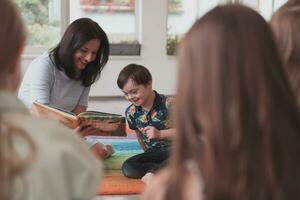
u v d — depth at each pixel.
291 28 1.11
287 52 1.09
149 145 2.51
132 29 4.65
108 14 4.59
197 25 0.76
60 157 0.76
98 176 0.83
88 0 4.54
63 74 2.46
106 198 2.09
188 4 4.63
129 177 2.27
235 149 0.71
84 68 2.49
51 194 0.75
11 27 0.77
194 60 0.74
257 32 0.73
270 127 0.72
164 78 4.63
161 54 4.60
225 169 0.72
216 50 0.72
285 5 1.17
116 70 4.53
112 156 2.58
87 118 2.11
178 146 0.76
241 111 0.71
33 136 0.76
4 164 0.72
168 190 0.76
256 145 0.71
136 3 4.61
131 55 4.54
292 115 0.74
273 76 0.73
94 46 2.37
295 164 0.73
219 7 0.77
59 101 2.50
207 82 0.72
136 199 2.09
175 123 0.77
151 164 2.31
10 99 0.78
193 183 0.74
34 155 0.73
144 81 2.47
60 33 4.56
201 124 0.73
